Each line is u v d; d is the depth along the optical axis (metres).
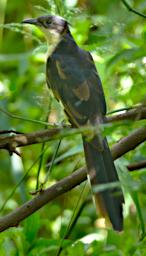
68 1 11.95
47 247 9.91
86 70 10.98
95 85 10.62
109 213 8.48
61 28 12.42
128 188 8.35
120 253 9.18
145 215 11.25
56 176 13.71
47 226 12.98
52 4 10.88
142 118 9.52
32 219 9.88
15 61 14.59
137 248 9.02
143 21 12.85
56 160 10.85
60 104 10.80
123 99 10.12
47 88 11.41
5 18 15.77
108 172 9.12
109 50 10.48
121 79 11.09
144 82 9.82
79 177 9.33
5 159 15.00
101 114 10.11
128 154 10.92
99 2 13.93
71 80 10.74
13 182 14.79
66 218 13.48
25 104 13.92
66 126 10.52
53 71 11.20
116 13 11.68
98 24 11.17
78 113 10.13
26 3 15.36
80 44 12.41
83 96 10.35
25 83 14.30
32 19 12.77
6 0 15.33
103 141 9.36
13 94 13.84
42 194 9.30
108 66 9.28
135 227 12.64
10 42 15.93
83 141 9.35
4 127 13.30
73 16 11.70
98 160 9.20
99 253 9.36
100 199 8.59
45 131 9.03
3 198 14.23
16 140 8.98
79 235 13.06
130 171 10.01
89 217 13.65
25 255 9.78
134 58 9.22
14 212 9.31
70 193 14.20
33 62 14.46
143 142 10.37
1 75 14.50
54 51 11.87
